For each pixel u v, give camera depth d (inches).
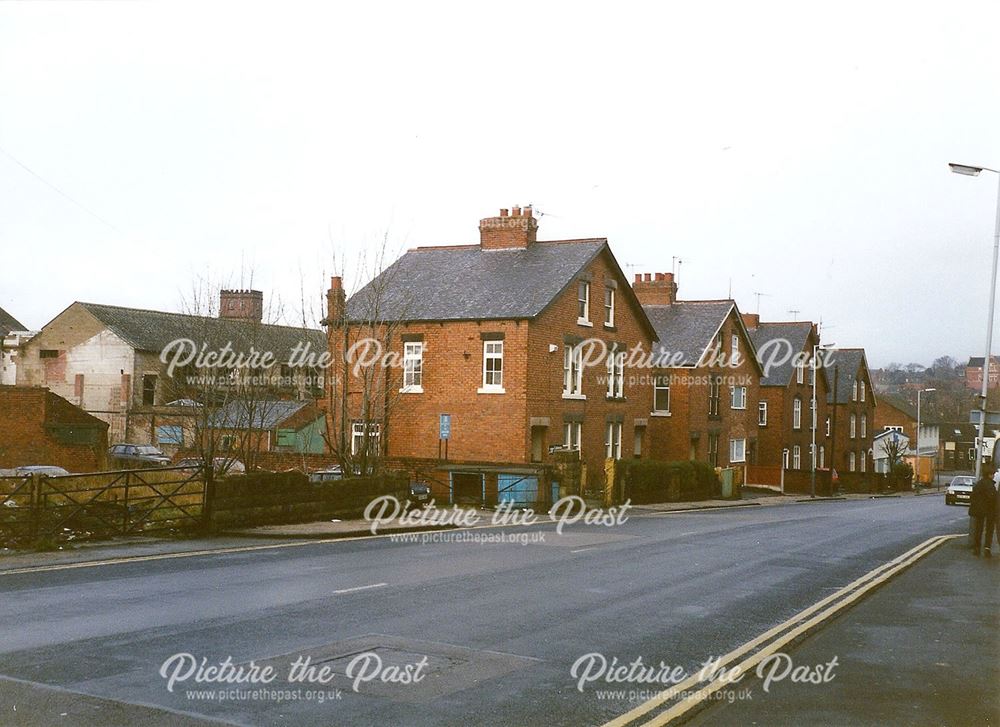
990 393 2957.7
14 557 640.4
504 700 324.5
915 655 401.4
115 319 2306.8
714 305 2176.4
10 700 304.0
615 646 414.3
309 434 1813.5
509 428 1430.9
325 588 539.5
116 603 476.7
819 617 488.7
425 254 1689.2
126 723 285.3
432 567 645.9
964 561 770.8
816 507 1785.2
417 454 1491.1
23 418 1562.5
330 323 1465.3
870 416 3262.8
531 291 1492.4
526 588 564.4
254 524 879.1
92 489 757.3
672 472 1678.2
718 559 756.0
